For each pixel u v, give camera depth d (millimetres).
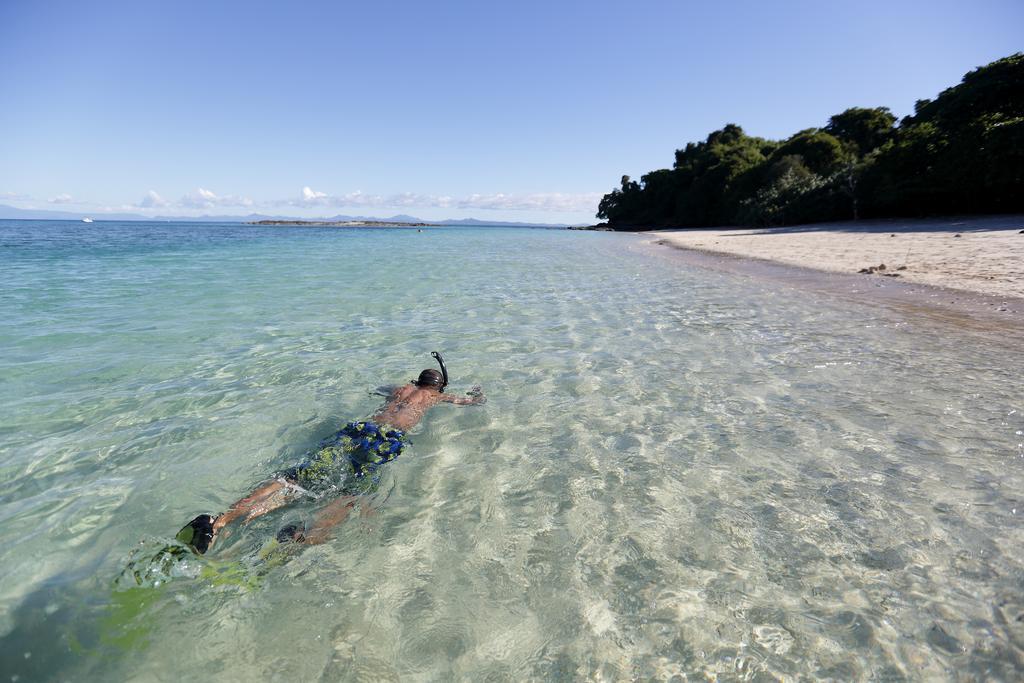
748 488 3777
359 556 3031
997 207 33656
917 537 3148
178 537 2918
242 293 12531
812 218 46906
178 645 2371
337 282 14844
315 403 5473
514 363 6922
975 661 2275
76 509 3504
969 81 38344
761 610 2605
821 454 4277
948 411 5078
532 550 3119
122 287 13305
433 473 4047
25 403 5328
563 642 2438
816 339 7992
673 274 17047
